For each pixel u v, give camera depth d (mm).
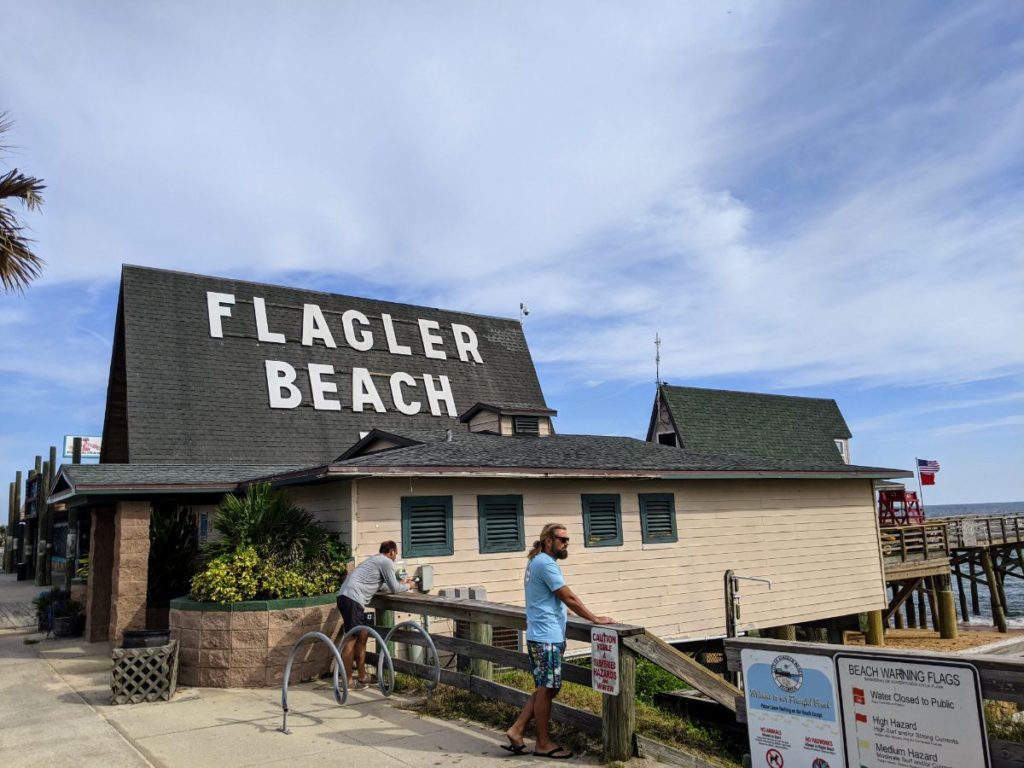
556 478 13906
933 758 4160
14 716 7934
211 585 9312
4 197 11578
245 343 22156
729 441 32844
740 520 16719
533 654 6152
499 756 6117
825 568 18047
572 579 13914
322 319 24078
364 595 8891
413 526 12227
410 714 7512
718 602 15938
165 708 8047
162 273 22156
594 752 6156
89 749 6594
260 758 6191
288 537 10352
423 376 24953
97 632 13906
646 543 15078
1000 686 3941
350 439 21641
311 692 8656
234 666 9070
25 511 35312
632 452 16500
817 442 35531
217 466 16766
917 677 4254
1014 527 33312
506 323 29094
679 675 6160
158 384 19844
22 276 11688
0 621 18047
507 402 26219
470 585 12672
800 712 4820
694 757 6141
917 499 32969
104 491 12102
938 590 25219
